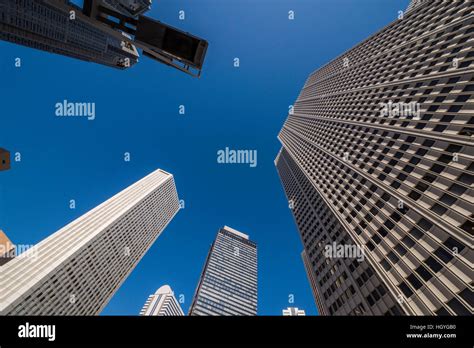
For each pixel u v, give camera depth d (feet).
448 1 148.05
